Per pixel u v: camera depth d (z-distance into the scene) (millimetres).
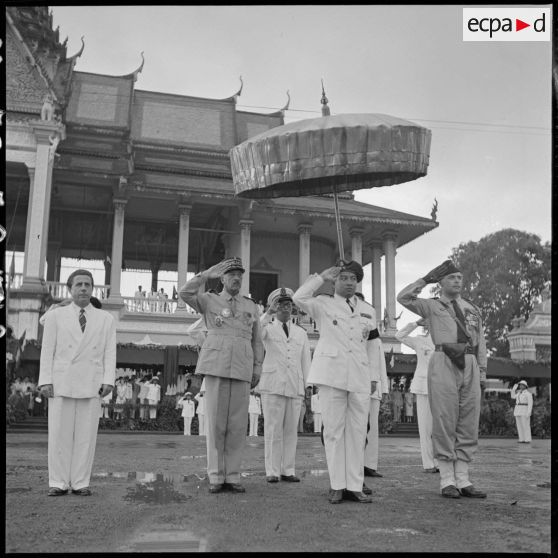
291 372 7754
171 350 26094
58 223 36406
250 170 7504
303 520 4922
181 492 6441
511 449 16062
